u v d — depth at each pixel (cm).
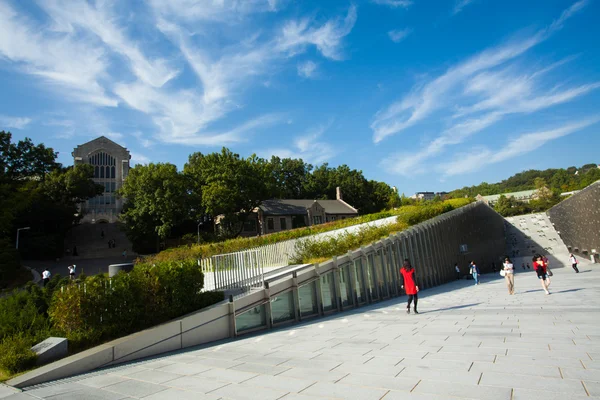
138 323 995
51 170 6047
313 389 509
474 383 482
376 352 708
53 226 5703
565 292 1585
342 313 1551
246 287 1373
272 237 3588
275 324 1271
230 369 665
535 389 443
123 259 5066
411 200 9956
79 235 6406
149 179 5419
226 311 1097
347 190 9038
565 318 935
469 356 623
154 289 1048
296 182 9662
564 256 5103
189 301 1153
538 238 5834
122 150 8800
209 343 1006
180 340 945
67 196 5941
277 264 2561
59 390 582
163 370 696
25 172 5441
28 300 1019
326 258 2222
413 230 2630
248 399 488
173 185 5459
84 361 729
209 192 5394
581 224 4150
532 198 12494
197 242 5338
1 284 3128
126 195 5750
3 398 548
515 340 720
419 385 491
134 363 786
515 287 2111
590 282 2031
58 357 782
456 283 2958
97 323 909
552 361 557
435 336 822
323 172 9688
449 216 3484
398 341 800
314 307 1506
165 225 5281
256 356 768
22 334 859
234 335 1091
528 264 5050
